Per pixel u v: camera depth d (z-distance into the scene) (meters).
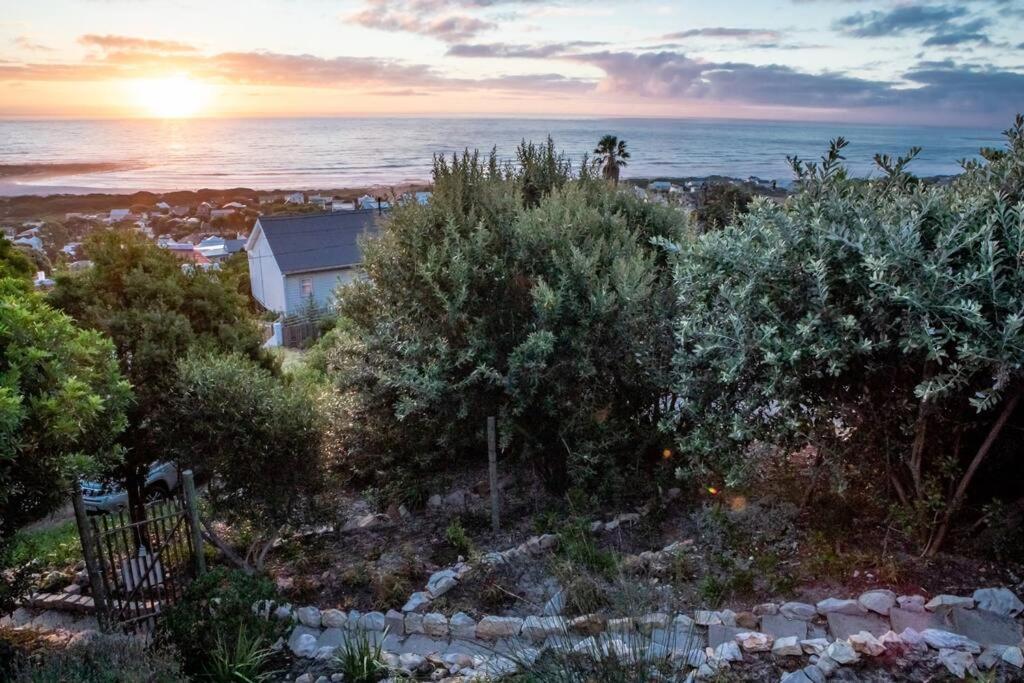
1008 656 3.61
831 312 4.28
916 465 4.61
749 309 4.73
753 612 4.46
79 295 7.31
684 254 5.52
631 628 3.81
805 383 4.68
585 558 5.55
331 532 7.47
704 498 6.30
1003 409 4.43
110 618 5.46
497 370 7.07
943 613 4.17
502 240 7.55
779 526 5.29
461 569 5.84
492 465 6.82
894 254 4.11
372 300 8.39
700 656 3.92
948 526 4.79
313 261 33.81
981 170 4.75
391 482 7.95
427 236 7.61
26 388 4.37
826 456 4.78
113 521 5.63
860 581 4.64
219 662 4.47
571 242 7.25
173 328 7.12
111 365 5.33
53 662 4.23
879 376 4.57
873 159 4.95
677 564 5.10
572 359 6.88
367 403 7.96
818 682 3.57
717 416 5.09
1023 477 4.95
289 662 4.81
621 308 6.89
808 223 4.66
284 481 6.61
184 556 6.24
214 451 6.47
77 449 5.00
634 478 6.91
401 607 5.61
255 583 5.41
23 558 5.38
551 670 3.63
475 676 4.12
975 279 3.82
